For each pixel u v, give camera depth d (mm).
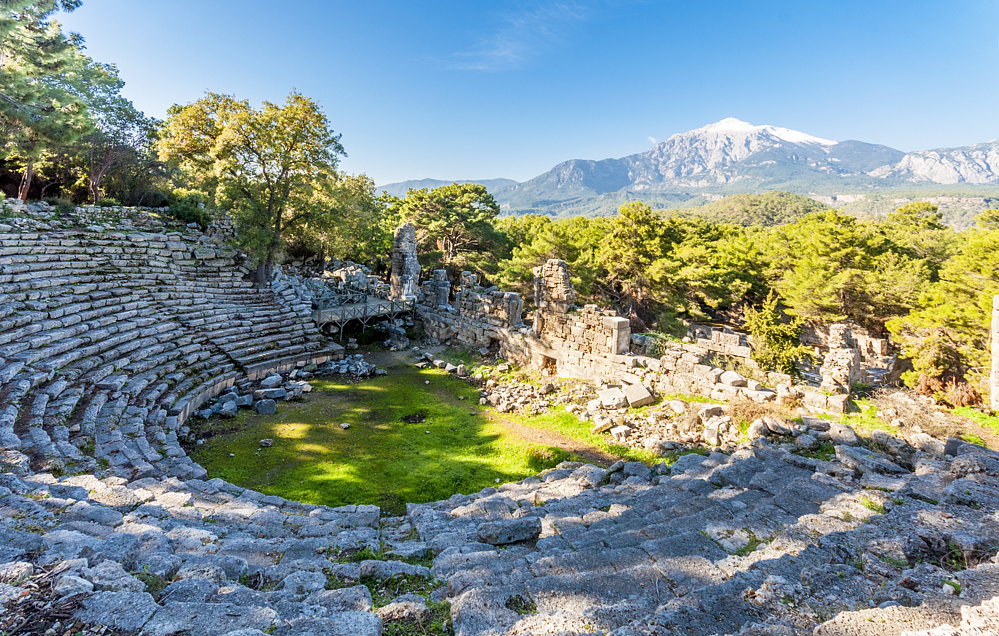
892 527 5504
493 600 4531
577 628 3881
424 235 45000
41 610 3549
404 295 30406
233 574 5266
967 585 3850
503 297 24203
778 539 5660
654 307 36062
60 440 10445
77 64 24344
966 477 6871
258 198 25062
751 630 3486
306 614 4289
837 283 35406
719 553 5672
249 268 27766
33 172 31406
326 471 13023
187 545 6027
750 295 43969
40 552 4754
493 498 9055
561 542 6531
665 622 3791
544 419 17172
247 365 19922
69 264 19281
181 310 20797
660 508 7566
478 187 48375
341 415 17266
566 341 21266
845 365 13492
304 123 23781
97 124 31875
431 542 6961
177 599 4227
